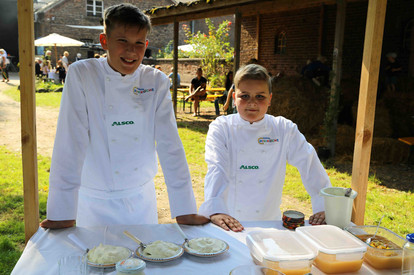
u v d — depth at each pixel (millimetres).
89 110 2092
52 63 27672
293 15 12438
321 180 2361
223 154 2377
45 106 13562
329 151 7430
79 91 2043
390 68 9078
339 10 7031
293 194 5578
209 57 17906
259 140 2406
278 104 9211
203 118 12406
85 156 2164
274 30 13227
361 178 2357
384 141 7270
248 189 2432
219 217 2119
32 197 2176
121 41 1908
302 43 12273
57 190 1968
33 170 2156
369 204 5125
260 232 1748
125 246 1803
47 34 28188
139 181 2260
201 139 9156
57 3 27969
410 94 7973
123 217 2195
